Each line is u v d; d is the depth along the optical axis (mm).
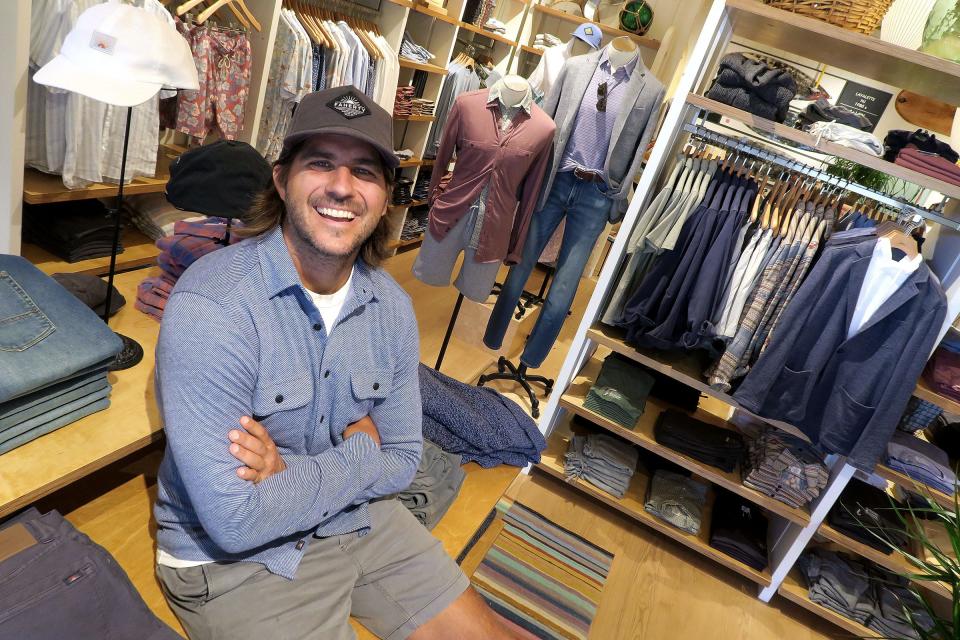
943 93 2424
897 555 2594
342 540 1456
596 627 2402
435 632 1463
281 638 1235
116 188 2781
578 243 3107
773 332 2381
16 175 2328
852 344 2289
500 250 2883
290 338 1323
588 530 2930
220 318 1206
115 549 1422
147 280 2053
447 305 4625
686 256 2477
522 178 2781
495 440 2047
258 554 1318
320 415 1399
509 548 2668
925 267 2191
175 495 1313
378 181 1333
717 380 2502
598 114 2822
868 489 2777
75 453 1376
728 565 2795
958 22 2076
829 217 2488
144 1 2541
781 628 2688
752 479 2721
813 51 2477
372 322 1471
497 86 2648
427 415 2082
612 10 5473
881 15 2109
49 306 1406
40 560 1187
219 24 3174
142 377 1699
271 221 1338
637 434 2863
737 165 2629
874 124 5270
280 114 3578
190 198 1718
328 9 3967
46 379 1309
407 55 4465
